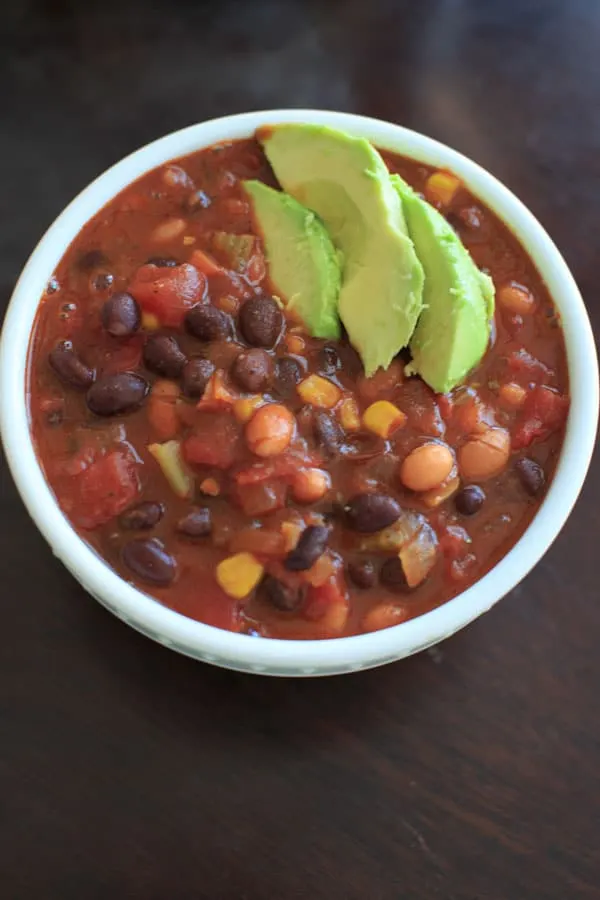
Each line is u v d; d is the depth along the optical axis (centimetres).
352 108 39
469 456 30
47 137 38
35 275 32
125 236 33
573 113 40
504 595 30
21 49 40
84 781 31
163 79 40
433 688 32
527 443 31
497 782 31
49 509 29
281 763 31
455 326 30
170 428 30
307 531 29
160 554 29
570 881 30
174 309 31
